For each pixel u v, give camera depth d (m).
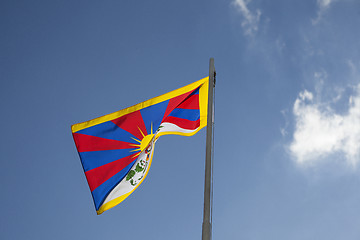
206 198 9.23
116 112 13.21
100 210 11.86
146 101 13.53
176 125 13.62
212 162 10.40
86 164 12.34
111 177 12.27
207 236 8.57
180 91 13.85
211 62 12.90
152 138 13.01
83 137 12.66
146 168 12.70
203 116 13.66
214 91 13.03
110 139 12.78
